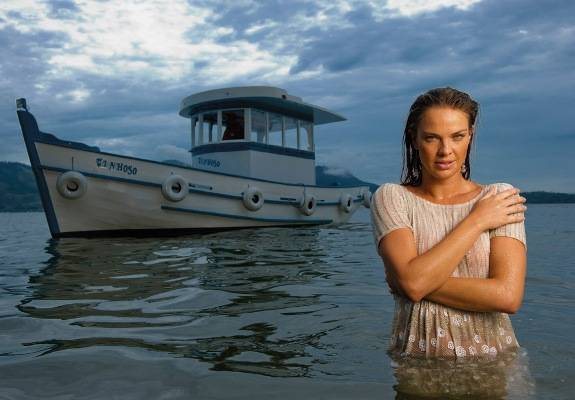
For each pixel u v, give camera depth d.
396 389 1.99
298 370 2.40
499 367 1.96
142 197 12.29
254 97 15.05
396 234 2.00
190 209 12.87
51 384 2.31
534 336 2.99
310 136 17.84
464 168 2.15
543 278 5.78
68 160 11.63
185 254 8.25
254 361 2.59
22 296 4.88
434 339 2.01
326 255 8.03
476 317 2.00
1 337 3.29
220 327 3.40
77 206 11.79
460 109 1.94
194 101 15.71
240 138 15.55
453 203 2.04
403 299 2.16
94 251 9.05
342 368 2.39
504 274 1.87
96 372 2.47
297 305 4.12
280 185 15.12
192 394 2.13
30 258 8.25
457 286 1.88
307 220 16.06
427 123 1.96
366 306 4.04
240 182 13.97
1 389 2.26
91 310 4.11
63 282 5.69
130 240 11.27
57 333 3.36
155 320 3.67
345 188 18.19
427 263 1.86
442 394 1.82
